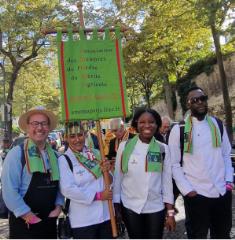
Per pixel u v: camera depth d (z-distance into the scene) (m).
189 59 31.39
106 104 4.65
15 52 27.25
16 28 24.05
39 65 30.67
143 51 21.55
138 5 17.88
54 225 4.17
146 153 4.38
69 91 4.59
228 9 13.22
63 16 23.73
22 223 4.00
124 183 4.47
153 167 4.35
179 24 17.44
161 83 36.28
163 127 8.62
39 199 4.01
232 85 26.83
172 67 25.44
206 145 4.54
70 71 4.63
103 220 4.29
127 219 4.45
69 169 4.22
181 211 8.55
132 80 37.03
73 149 4.32
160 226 4.42
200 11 12.57
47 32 4.70
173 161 4.60
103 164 4.35
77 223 4.23
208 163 4.51
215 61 28.89
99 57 4.70
